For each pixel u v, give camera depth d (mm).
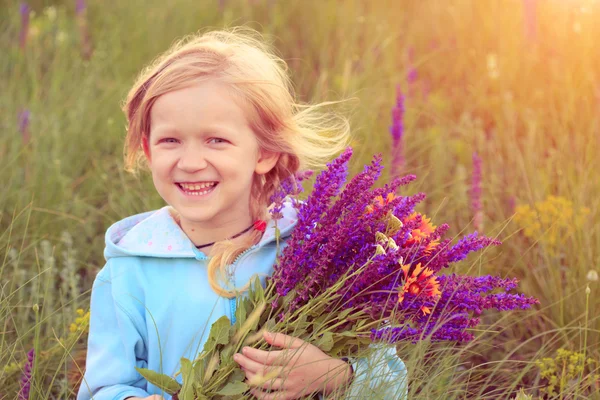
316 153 2402
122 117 4750
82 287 3340
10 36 6152
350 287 1943
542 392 2723
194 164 2012
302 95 4676
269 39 5422
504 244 3279
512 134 4027
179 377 2113
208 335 2104
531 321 3008
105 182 4102
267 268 2172
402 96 3404
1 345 2549
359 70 4984
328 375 2000
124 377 2115
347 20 5840
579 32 4625
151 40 5957
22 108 4559
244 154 2072
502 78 4891
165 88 2031
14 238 3434
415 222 2006
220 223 2170
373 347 2045
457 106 4824
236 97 2053
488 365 2830
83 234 3711
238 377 1963
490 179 3805
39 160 4008
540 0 5098
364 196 1987
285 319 1962
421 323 2051
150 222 2207
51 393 2734
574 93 4293
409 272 1991
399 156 3445
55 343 2852
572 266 3037
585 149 3799
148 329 2133
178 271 2160
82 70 5441
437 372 2293
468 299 1968
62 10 6445
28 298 3213
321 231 1975
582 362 2561
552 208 3211
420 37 5652
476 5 5590
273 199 2154
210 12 6449
